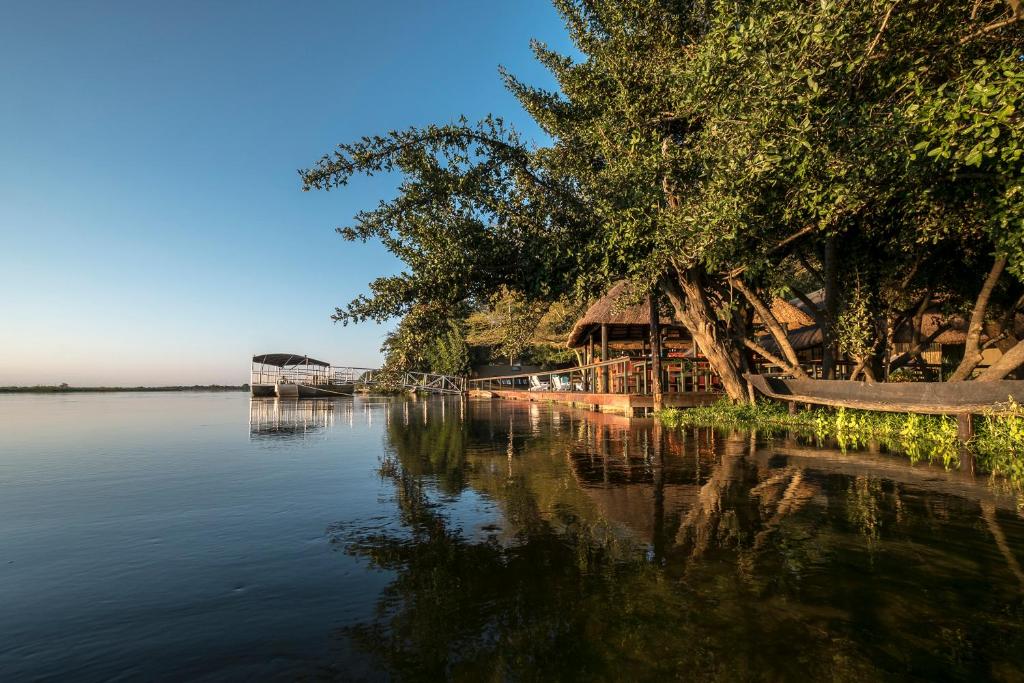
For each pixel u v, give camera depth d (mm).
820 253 12344
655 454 7398
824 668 2029
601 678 1975
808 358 17953
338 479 6117
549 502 4727
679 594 2689
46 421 17031
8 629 2436
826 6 5621
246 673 2055
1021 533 3576
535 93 13375
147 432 12836
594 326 21266
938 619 2410
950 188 7930
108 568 3219
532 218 10484
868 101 6973
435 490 5406
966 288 11297
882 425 8891
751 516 4066
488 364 49438
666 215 9414
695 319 13336
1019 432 6031
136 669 2092
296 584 2936
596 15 11656
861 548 3314
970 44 6605
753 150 7020
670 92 10469
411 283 9922
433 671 2051
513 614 2512
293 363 49031
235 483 5922
